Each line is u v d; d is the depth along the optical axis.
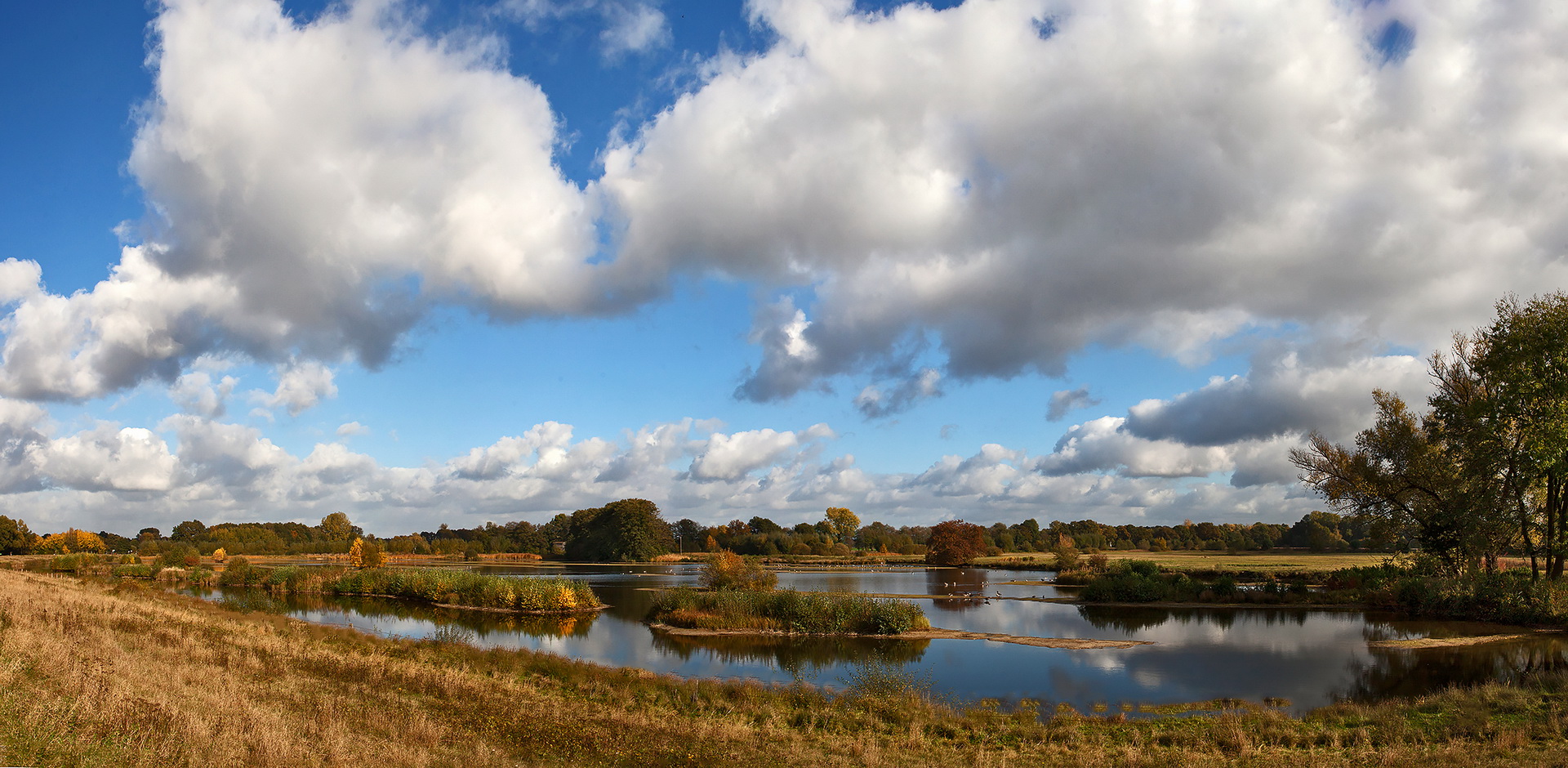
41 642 15.59
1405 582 44.94
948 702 21.55
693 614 39.03
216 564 103.31
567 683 22.00
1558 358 38.09
